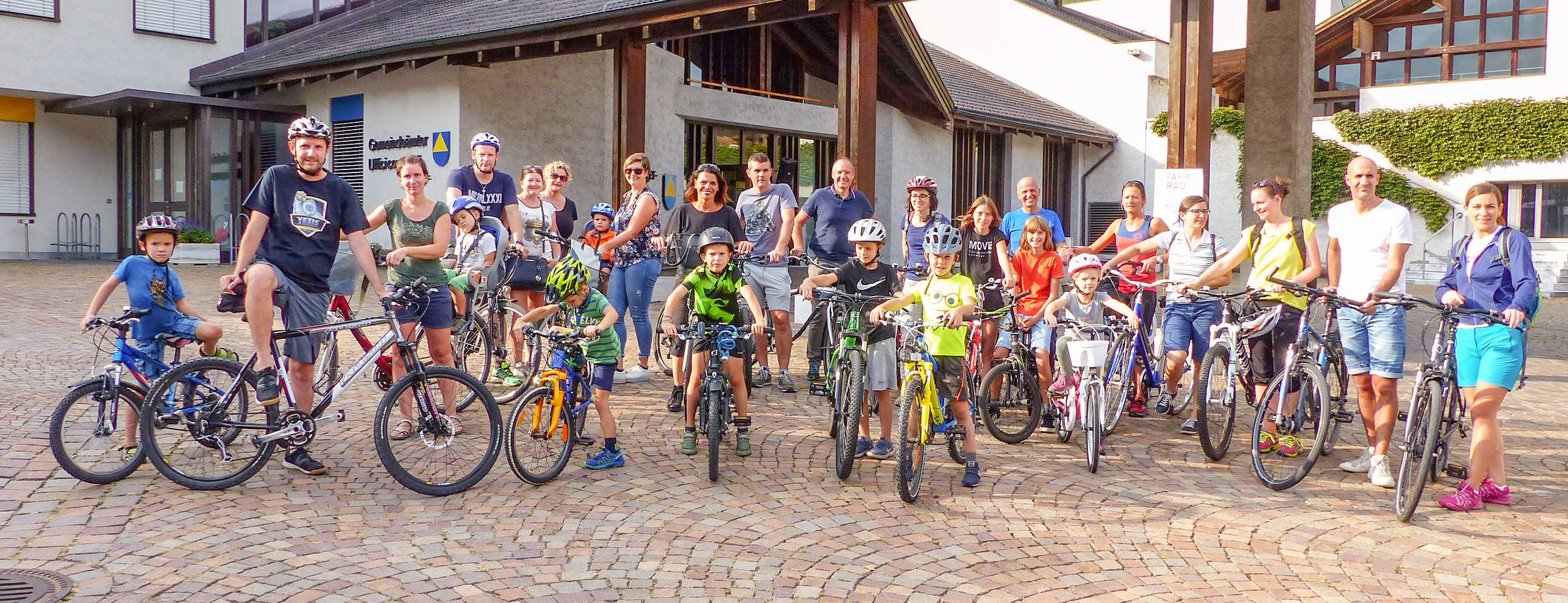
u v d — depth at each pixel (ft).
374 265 18.06
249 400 17.01
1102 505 17.25
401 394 16.99
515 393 23.85
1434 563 14.74
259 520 15.30
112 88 68.18
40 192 69.92
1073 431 22.39
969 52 105.09
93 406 16.67
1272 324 20.77
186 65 70.95
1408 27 90.22
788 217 27.50
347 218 17.94
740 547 14.84
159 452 16.44
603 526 15.56
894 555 14.66
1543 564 14.69
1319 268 20.49
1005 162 87.71
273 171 17.26
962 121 76.79
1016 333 22.53
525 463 17.61
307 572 13.37
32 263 64.13
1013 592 13.38
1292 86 36.65
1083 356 19.39
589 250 26.68
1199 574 14.16
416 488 16.57
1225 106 106.83
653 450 20.13
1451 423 18.01
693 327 18.95
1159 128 94.84
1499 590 13.73
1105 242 26.53
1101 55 97.50
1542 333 46.21
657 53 58.23
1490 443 17.07
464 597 12.76
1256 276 21.39
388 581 13.19
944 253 18.21
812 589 13.32
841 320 20.15
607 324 18.03
